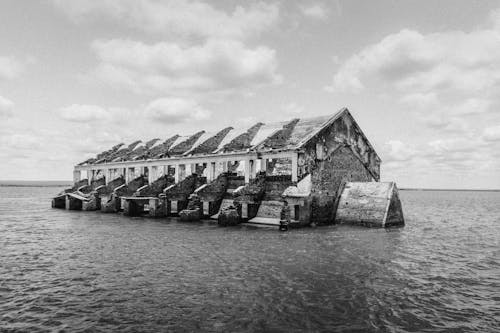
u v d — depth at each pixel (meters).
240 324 11.52
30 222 40.06
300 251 22.52
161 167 54.88
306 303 13.38
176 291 14.80
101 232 31.52
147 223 37.78
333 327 11.32
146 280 16.42
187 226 34.91
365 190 35.03
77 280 16.61
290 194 32.94
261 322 11.67
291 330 11.08
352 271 17.86
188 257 21.03
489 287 15.79
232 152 40.72
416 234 30.84
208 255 21.48
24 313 12.64
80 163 66.31
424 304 13.45
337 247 23.81
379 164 42.56
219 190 41.84
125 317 12.17
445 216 57.38
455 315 12.42
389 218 33.06
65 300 13.91
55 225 37.06
